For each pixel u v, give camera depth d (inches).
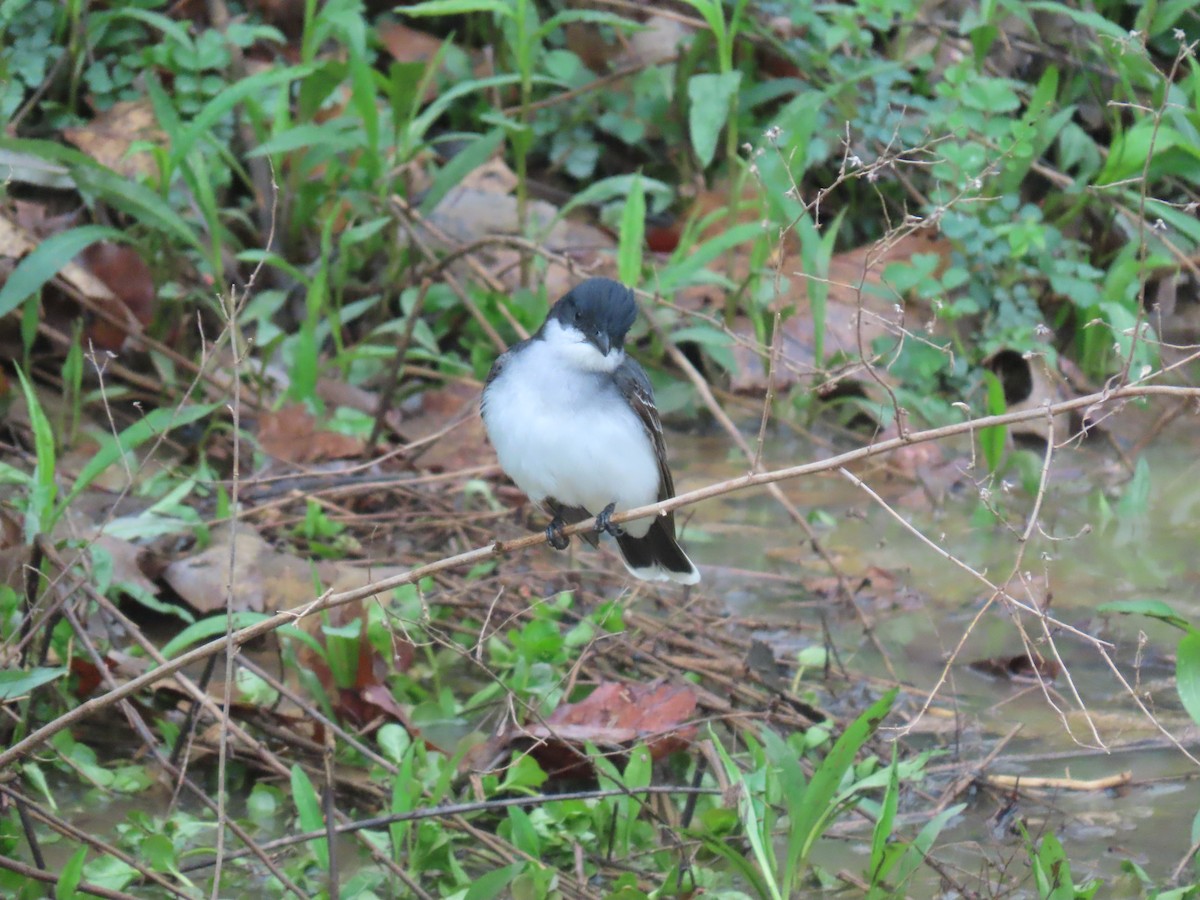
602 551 424.8
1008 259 514.0
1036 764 329.7
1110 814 309.4
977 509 453.1
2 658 294.4
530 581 389.1
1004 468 474.9
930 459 490.3
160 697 329.1
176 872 270.8
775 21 571.8
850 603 398.6
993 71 566.9
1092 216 560.7
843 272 537.6
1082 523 454.9
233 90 437.1
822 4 594.9
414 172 538.3
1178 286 539.8
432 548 412.5
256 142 503.5
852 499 470.6
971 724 344.5
